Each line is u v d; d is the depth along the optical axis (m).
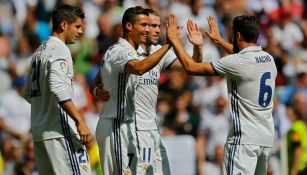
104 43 33.38
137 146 18.95
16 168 26.47
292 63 37.25
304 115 30.23
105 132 18.83
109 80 18.69
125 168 18.84
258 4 40.22
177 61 19.47
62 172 17.73
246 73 17.89
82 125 17.19
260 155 18.22
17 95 29.64
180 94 31.48
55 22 17.80
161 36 34.34
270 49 37.00
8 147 27.27
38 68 17.70
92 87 19.42
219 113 30.84
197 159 29.69
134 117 18.98
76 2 36.28
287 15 40.34
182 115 30.78
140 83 19.03
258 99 18.02
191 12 37.34
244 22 18.03
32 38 34.19
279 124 30.17
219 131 30.56
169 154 27.59
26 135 28.66
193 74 17.89
